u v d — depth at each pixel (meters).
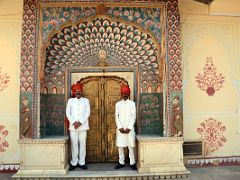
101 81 4.31
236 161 4.39
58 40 4.08
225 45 4.43
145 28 3.96
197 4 4.41
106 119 4.32
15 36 4.22
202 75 4.38
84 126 3.97
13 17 4.23
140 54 4.18
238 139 4.41
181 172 3.74
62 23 3.91
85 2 3.90
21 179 3.64
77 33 4.11
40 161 3.72
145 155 3.79
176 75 3.90
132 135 3.91
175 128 3.86
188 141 4.31
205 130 4.36
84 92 4.30
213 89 4.40
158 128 4.19
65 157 3.83
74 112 3.93
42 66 3.86
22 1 4.21
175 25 3.93
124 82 4.27
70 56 4.18
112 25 4.09
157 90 4.20
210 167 4.27
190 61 4.37
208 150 4.35
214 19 4.43
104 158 4.30
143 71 4.22
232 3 4.41
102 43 4.18
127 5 3.94
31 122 3.77
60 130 4.19
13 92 4.19
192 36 4.39
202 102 4.37
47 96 4.15
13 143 4.17
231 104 4.42
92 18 3.94
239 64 4.43
